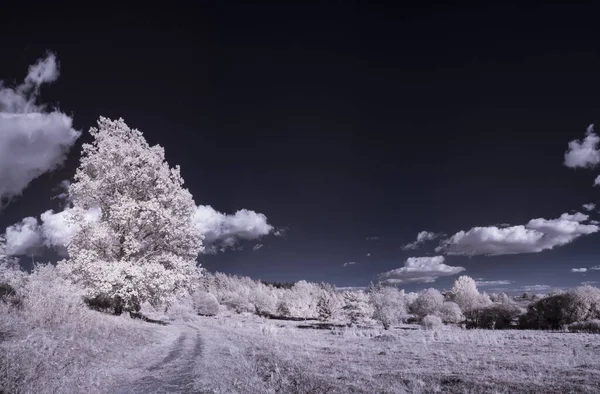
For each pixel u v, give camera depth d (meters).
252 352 16.44
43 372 8.73
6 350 9.10
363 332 31.75
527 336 25.19
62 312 14.30
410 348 18.20
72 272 24.02
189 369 11.84
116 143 27.58
